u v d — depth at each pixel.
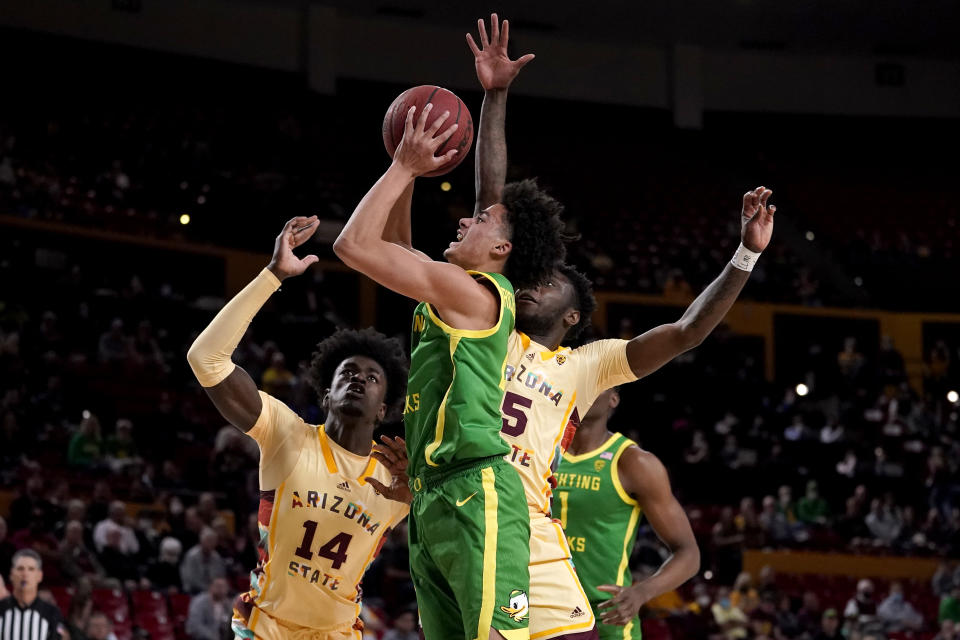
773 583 15.70
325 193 24.45
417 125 3.98
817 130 30.03
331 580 5.23
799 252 27.83
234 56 26.38
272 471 5.21
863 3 27.28
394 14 27.84
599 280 24.70
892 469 20.33
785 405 21.72
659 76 29.56
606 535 5.70
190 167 23.53
